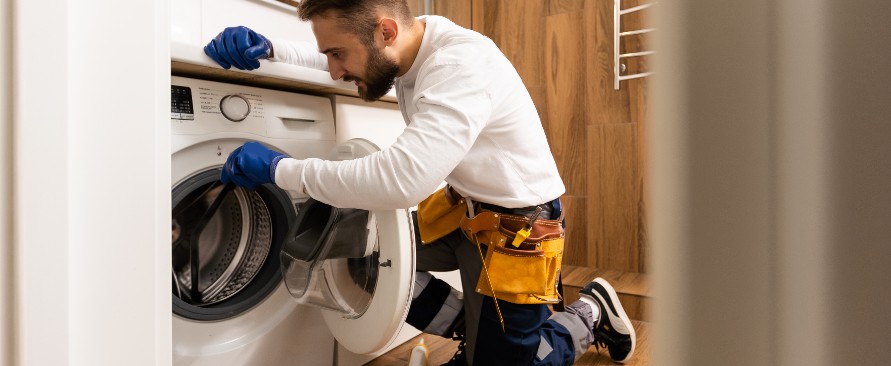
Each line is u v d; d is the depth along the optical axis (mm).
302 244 1040
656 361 161
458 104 868
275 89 1152
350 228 1062
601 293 1438
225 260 1150
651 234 160
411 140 847
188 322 973
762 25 140
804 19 135
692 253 151
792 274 139
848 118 131
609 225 2336
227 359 1012
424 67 964
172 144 908
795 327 139
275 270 1124
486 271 1005
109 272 526
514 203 998
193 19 1403
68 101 484
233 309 1039
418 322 1218
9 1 443
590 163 2379
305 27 1765
